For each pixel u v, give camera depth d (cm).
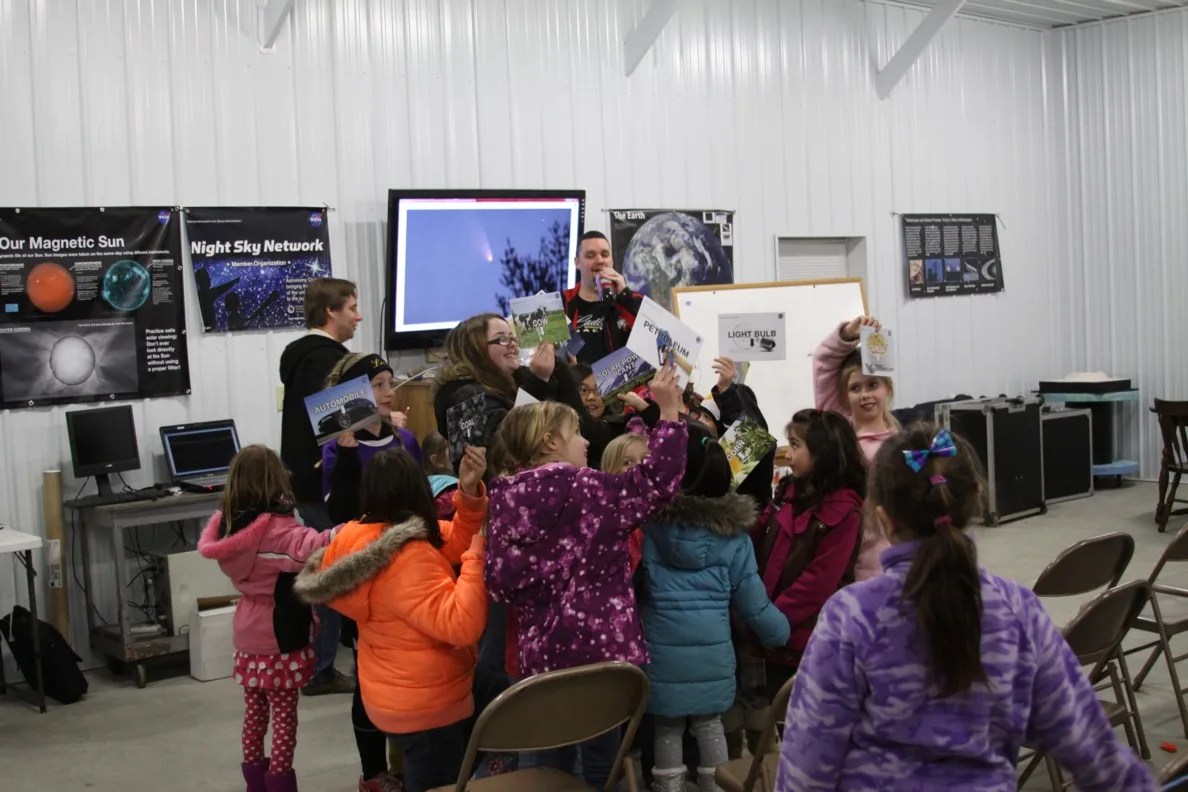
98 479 534
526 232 674
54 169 538
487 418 335
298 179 610
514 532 272
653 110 765
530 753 316
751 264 825
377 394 377
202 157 579
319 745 431
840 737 163
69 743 444
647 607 316
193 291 578
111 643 526
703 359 554
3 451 526
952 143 970
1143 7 976
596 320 435
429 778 297
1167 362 1004
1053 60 1050
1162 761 379
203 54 579
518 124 695
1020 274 1030
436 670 292
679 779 315
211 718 470
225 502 364
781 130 844
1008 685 161
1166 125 990
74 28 543
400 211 623
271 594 359
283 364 459
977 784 160
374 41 637
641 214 754
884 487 169
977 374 995
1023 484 845
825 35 874
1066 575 368
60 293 538
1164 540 752
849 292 577
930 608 157
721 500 310
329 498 375
